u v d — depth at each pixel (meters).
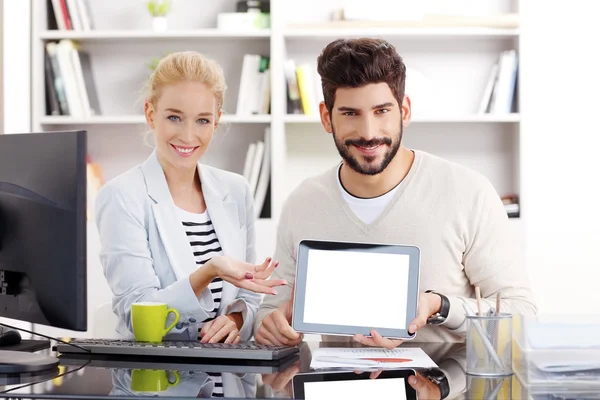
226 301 2.00
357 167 1.75
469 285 1.92
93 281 3.47
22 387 1.24
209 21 3.64
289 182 3.64
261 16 3.48
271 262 1.70
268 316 1.67
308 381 1.28
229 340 1.68
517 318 1.32
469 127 3.60
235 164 3.64
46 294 1.42
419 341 1.83
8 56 3.32
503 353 1.33
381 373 1.34
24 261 1.46
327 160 3.63
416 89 3.49
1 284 1.52
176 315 1.72
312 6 3.61
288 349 1.54
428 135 3.61
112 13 3.67
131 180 1.99
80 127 3.68
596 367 1.23
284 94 3.44
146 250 1.92
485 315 1.36
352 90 1.69
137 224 1.93
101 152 3.70
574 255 3.52
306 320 1.49
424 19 3.41
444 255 1.85
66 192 1.38
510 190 3.59
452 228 1.85
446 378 1.31
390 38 3.54
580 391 1.21
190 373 1.36
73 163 1.36
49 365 1.40
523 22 3.38
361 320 1.48
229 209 2.11
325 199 1.92
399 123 1.74
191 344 1.59
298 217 1.95
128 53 3.68
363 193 1.88
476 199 1.86
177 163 2.00
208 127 2.01
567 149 3.53
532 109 3.54
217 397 1.17
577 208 3.53
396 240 1.86
